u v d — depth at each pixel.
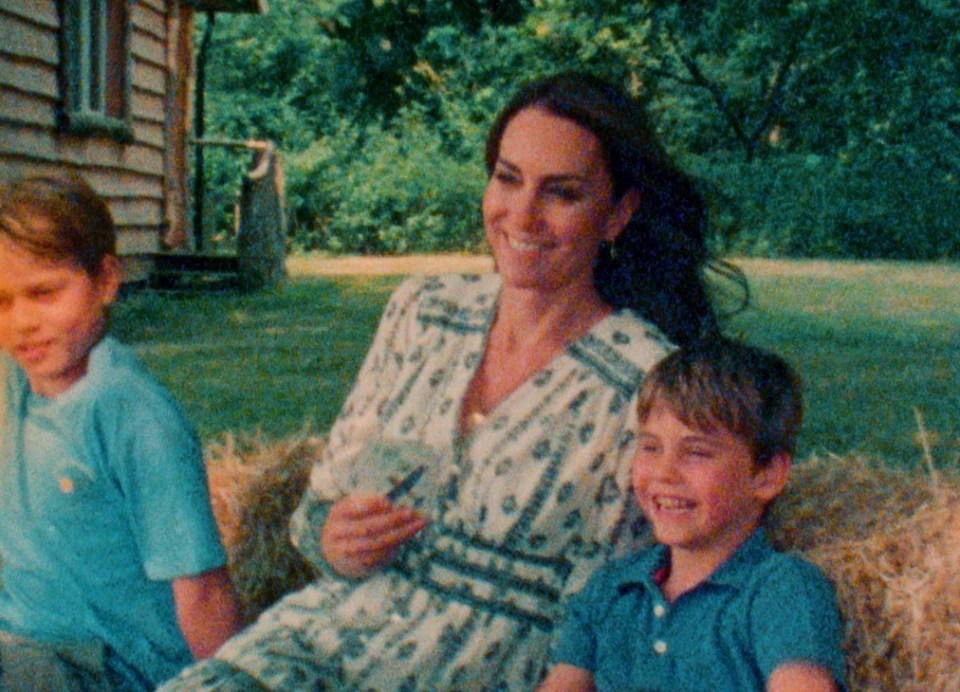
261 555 3.23
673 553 2.38
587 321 2.52
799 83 27.56
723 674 2.25
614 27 27.59
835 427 6.88
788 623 2.21
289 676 2.29
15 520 2.46
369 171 24.16
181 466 2.40
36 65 10.70
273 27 31.89
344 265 19.73
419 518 2.39
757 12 25.89
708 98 29.09
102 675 2.44
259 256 13.91
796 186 24.19
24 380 2.49
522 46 28.48
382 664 2.35
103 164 12.42
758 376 2.30
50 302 2.38
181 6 14.80
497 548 2.37
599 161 2.45
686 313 2.79
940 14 25.36
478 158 25.92
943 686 2.33
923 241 23.81
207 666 2.29
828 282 17.23
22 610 2.49
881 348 10.30
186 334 10.30
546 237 2.42
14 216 2.33
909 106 25.52
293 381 8.12
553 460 2.36
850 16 25.39
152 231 14.22
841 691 2.21
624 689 2.31
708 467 2.28
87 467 2.39
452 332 2.56
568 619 2.37
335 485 2.54
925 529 2.52
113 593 2.45
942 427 6.96
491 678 2.37
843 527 2.59
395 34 34.81
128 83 12.77
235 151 25.44
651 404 2.31
